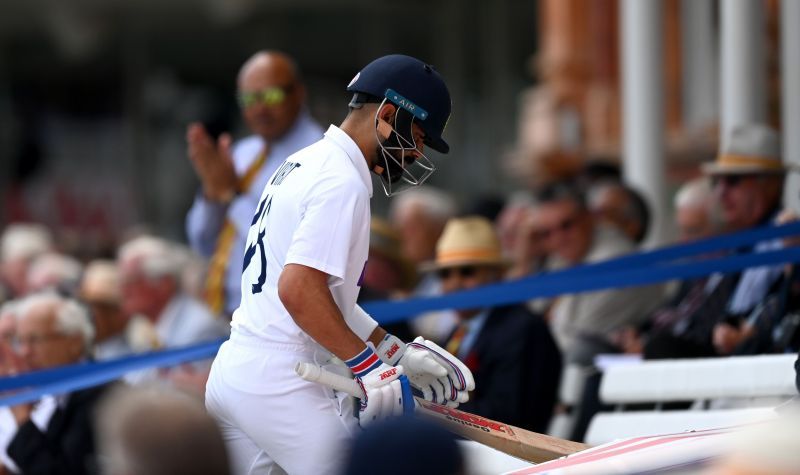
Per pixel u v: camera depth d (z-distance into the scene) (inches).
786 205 1008.9
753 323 773.9
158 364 818.2
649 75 1255.5
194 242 956.0
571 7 1945.1
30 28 2709.2
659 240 1240.2
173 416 388.5
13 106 2778.1
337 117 2347.4
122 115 2738.7
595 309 975.0
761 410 657.0
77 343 876.6
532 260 1152.8
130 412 389.1
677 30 1754.4
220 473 386.6
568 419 871.7
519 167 2078.0
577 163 1895.9
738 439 338.0
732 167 871.7
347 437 526.9
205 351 814.5
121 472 388.2
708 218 995.3
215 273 931.3
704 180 1014.4
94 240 1802.4
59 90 2812.5
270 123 908.0
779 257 767.1
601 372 772.6
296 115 915.4
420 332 1133.1
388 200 1429.6
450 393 568.7
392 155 561.0
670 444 474.6
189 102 2701.8
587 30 1940.2
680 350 796.6
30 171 2775.6
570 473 458.3
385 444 355.6
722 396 697.6
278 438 548.4
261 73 904.9
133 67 2711.6
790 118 1109.1
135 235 1943.9
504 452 543.5
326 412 548.7
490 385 815.7
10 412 819.4
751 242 824.9
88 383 791.1
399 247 1127.0
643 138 1256.8
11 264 1469.0
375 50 2544.3
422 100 557.9
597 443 729.0
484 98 2442.2
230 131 2689.5
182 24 2655.0
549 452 537.0
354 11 2544.3
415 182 570.3
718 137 1552.7
